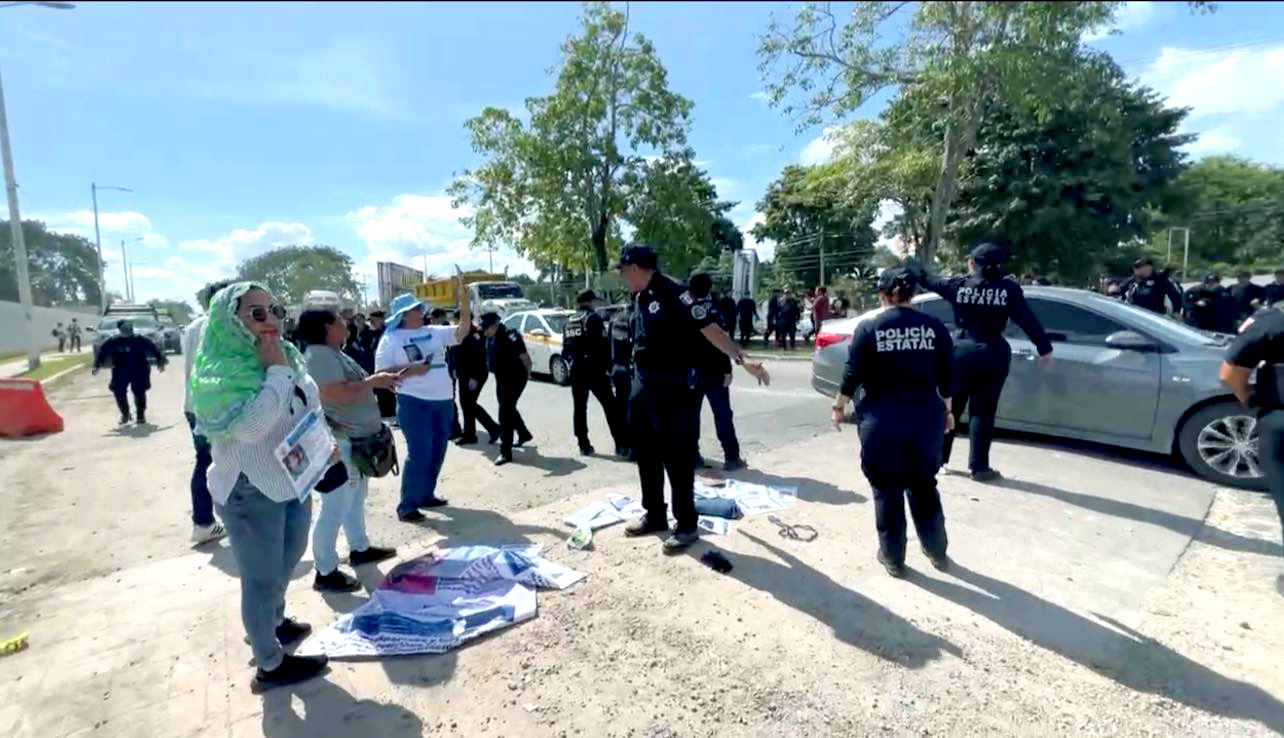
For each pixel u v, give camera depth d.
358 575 3.93
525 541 4.35
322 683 2.84
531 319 13.70
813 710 2.58
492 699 2.71
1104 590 3.44
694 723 2.53
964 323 5.08
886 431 3.51
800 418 8.12
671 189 21.41
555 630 3.20
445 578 3.71
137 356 10.07
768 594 3.48
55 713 2.73
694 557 3.96
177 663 3.07
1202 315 10.06
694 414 4.04
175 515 5.56
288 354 2.90
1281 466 3.17
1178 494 4.85
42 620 3.62
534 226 22.31
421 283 31.19
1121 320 5.76
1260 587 3.43
